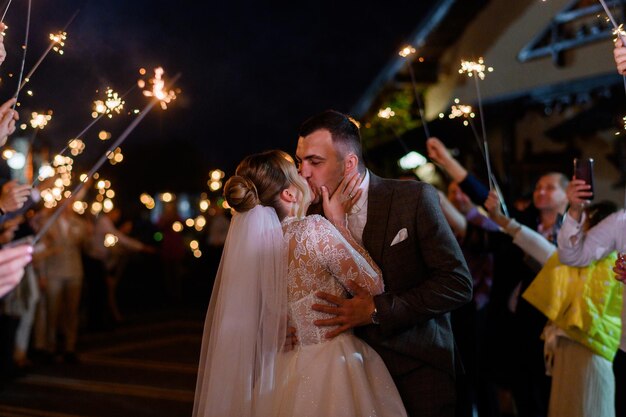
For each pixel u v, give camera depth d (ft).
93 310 38.55
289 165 11.69
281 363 10.87
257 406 10.57
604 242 14.55
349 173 11.56
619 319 14.90
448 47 48.80
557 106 39.91
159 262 77.51
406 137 43.21
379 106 52.16
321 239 10.96
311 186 11.73
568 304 14.97
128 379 26.66
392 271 11.44
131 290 62.34
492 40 44.73
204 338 11.42
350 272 10.88
